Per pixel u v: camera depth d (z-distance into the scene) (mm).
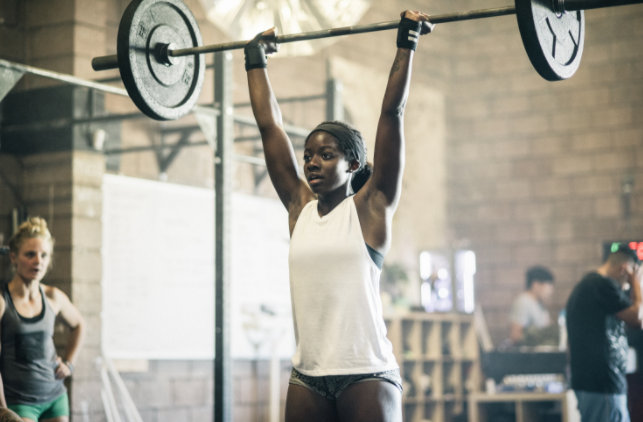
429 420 8633
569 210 10602
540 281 8898
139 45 3379
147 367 6758
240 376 7516
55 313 4445
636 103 10469
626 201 10406
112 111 6797
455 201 10961
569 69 3158
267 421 7711
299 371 2596
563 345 8383
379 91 9797
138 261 6688
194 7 7547
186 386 7086
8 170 6258
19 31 6531
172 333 6922
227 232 5410
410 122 10508
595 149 10570
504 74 10945
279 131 2947
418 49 10750
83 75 6445
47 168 6277
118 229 6555
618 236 10383
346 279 2543
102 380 6293
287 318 7926
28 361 4148
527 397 7219
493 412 7750
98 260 6355
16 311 4137
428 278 10273
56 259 6207
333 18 4938
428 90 10758
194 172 7398
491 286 10742
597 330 5016
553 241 10609
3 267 6109
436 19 2939
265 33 3156
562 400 7035
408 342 8539
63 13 6457
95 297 6305
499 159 10883
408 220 10273
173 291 6953
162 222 6906
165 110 3492
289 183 2883
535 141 10797
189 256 7105
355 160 2668
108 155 6652
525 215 10734
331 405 2555
